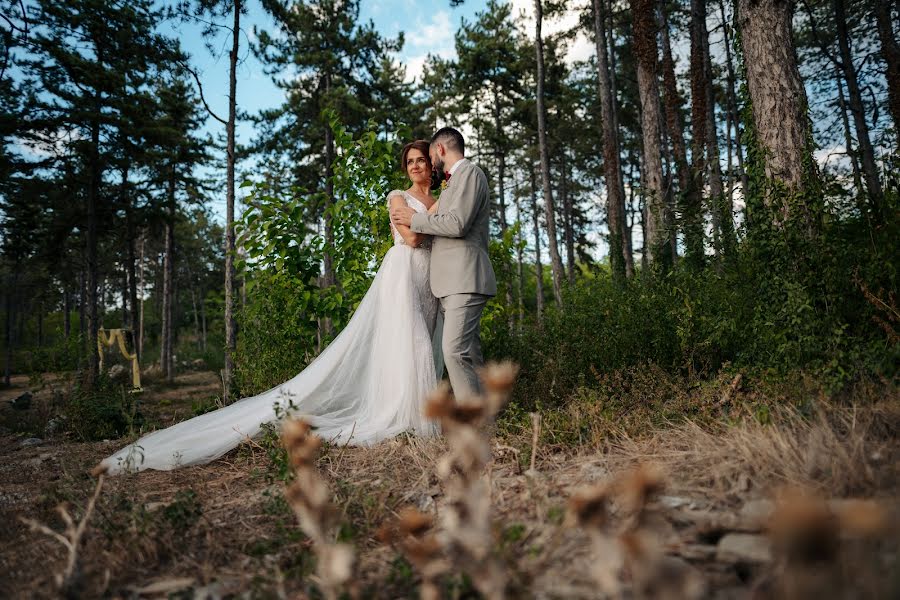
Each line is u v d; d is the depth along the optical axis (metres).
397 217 4.06
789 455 2.10
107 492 2.92
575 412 3.25
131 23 12.27
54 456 4.62
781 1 4.34
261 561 1.92
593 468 2.42
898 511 1.44
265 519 2.34
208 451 3.56
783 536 0.67
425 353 3.94
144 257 39.66
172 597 1.66
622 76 25.14
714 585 1.34
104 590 1.73
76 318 34.44
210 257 46.03
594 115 28.62
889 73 12.17
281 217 5.67
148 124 16.47
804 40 17.11
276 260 5.69
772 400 2.90
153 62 11.36
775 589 1.13
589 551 1.60
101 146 16.22
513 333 6.05
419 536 1.36
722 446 2.41
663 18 14.73
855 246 3.62
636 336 4.53
